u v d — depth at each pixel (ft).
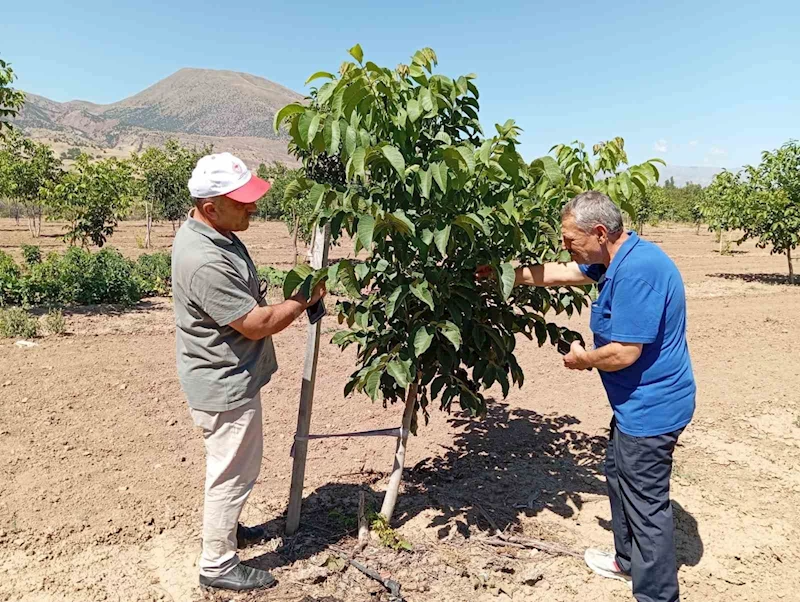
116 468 13.34
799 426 17.24
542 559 10.48
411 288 8.21
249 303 8.29
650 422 8.80
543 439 16.08
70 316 30.76
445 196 8.44
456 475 13.80
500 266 8.73
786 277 53.78
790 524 12.05
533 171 9.15
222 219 8.41
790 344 27.27
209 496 8.88
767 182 50.03
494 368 9.82
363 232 7.59
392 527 11.30
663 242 99.25
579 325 31.22
